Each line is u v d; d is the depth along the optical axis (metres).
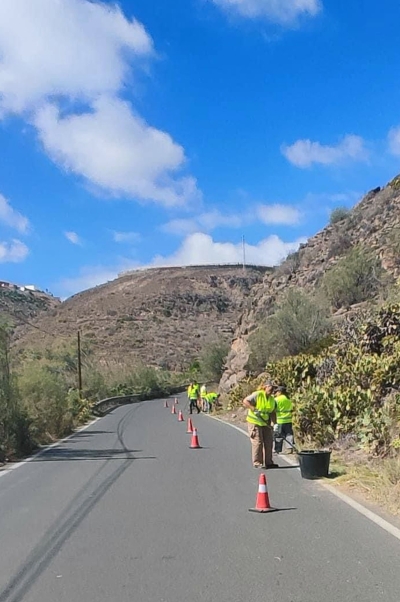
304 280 50.47
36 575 7.27
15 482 13.79
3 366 20.36
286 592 6.49
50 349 65.94
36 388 26.30
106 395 61.41
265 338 40.16
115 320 108.62
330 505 10.56
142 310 115.62
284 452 17.50
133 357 93.38
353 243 50.25
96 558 7.88
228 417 35.12
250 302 55.22
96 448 20.41
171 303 119.19
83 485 13.16
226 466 15.34
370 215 52.50
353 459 15.02
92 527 9.48
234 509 10.48
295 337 38.44
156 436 23.98
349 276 41.22
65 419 27.80
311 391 19.22
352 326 26.77
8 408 19.62
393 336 22.22
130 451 19.14
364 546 8.08
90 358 75.75
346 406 17.64
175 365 96.88
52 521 9.95
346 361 22.78
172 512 10.38
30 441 20.47
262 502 10.33
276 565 7.41
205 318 118.19
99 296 121.12
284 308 39.94
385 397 18.00
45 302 122.94
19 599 6.48
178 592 6.59
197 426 28.61
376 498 10.88
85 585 6.88
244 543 8.38
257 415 15.04
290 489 12.09
